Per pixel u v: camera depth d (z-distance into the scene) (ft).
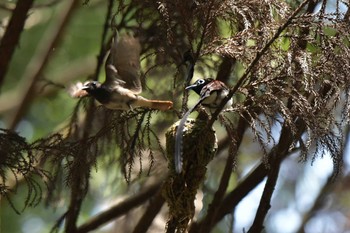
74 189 35.14
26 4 35.78
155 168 36.17
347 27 34.01
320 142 34.09
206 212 35.96
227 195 35.60
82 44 40.81
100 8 41.01
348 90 34.04
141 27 35.14
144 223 35.68
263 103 34.04
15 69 43.52
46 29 41.98
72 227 35.68
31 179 34.99
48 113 39.91
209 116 34.24
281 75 34.04
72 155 34.86
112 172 36.83
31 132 39.91
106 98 34.12
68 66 40.09
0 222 38.93
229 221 36.78
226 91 34.17
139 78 34.17
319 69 34.04
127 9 35.32
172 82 35.45
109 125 34.73
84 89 34.19
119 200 36.70
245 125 34.99
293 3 35.09
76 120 35.63
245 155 38.47
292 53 33.99
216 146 34.27
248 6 34.14
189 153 34.17
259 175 35.55
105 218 36.32
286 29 34.12
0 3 37.40
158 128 35.91
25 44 43.16
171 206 34.22
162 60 35.19
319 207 39.19
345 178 38.78
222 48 34.17
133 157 34.68
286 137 34.71
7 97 39.86
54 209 35.65
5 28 36.55
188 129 34.22
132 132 35.60
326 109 34.01
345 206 39.17
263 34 33.99
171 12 34.40
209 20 34.22
